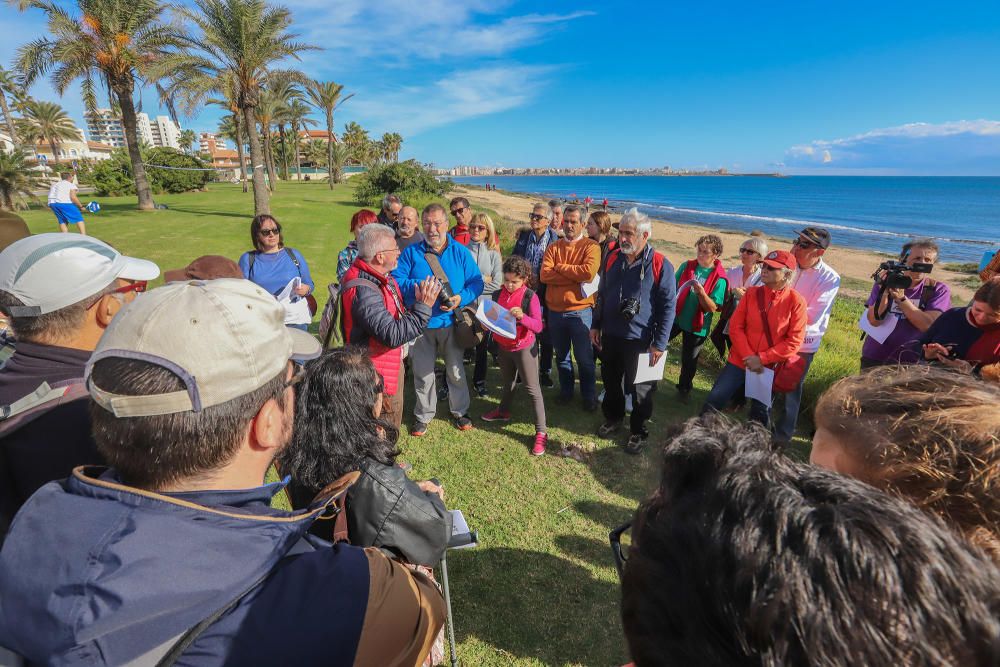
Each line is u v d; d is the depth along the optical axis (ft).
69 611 2.03
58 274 4.53
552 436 13.44
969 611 1.31
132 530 2.24
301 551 2.93
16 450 4.32
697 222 143.02
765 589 1.43
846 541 1.42
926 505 2.32
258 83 56.90
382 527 5.09
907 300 11.60
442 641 6.48
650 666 1.88
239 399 2.66
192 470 2.61
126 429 2.52
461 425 13.60
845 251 88.84
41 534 2.29
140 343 2.52
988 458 2.23
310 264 33.42
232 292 2.83
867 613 1.30
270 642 2.30
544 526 10.03
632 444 12.72
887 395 2.64
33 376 4.51
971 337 8.58
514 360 12.30
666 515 2.03
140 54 58.85
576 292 14.25
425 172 110.73
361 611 2.57
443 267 12.67
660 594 1.85
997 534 2.20
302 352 4.27
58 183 37.27
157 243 39.52
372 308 9.52
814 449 2.92
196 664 2.18
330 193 124.57
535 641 7.55
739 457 1.98
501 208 137.59
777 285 10.98
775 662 1.37
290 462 5.37
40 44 54.65
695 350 15.64
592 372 14.69
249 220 58.03
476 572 8.79
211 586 2.24
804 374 12.37
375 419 5.61
